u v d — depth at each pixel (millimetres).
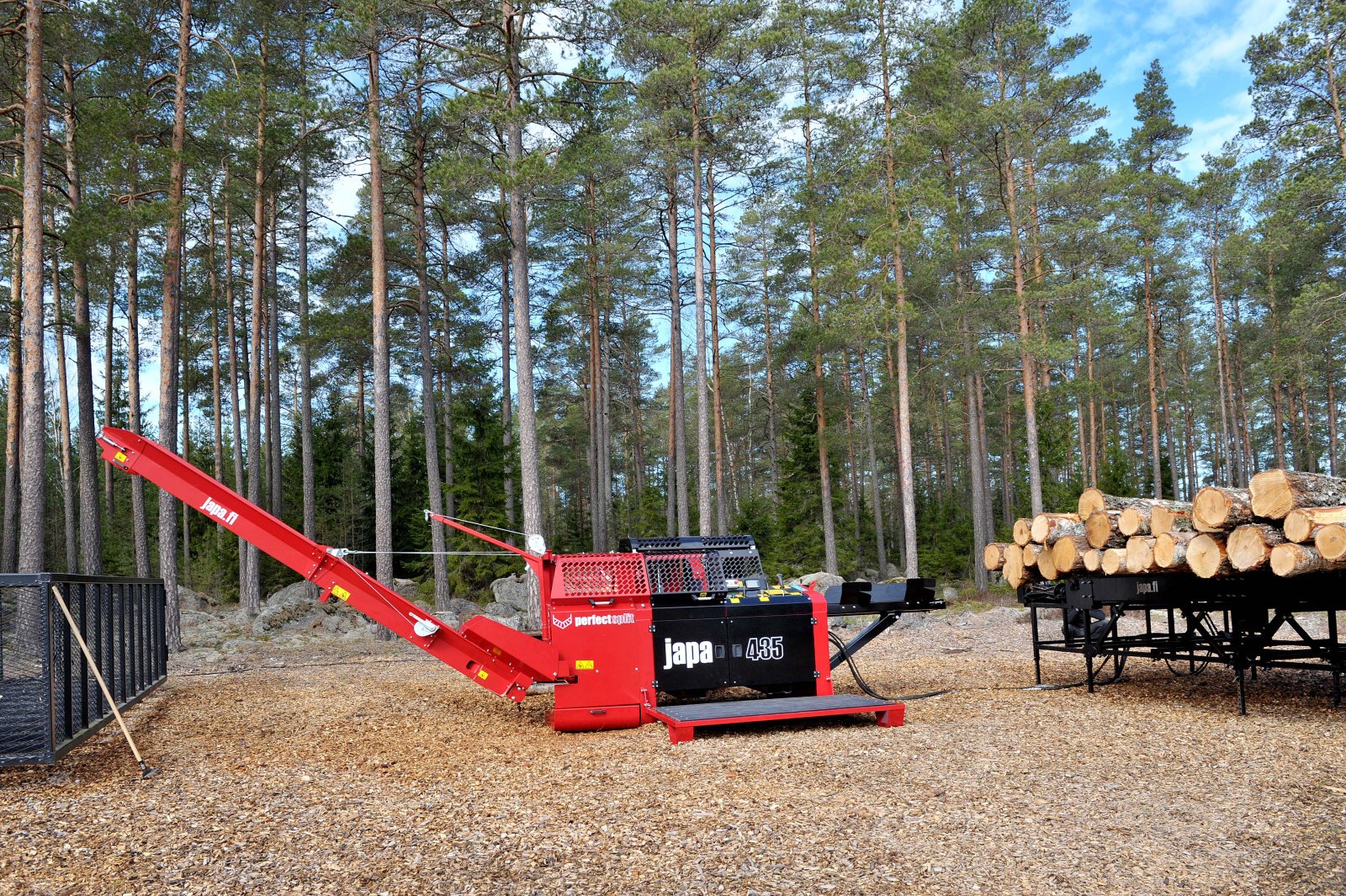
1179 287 39625
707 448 23078
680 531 27234
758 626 8719
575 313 36875
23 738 6723
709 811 5328
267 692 10914
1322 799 5328
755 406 53344
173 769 6633
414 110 22391
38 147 14477
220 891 4129
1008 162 25516
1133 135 36875
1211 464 66938
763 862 4434
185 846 4754
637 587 8461
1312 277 33062
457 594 27891
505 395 33938
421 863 4484
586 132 17719
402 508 34500
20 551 14234
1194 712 8312
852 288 24125
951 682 10766
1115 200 29859
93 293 24547
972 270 30578
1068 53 26422
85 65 19594
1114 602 9266
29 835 4926
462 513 28422
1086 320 29719
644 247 35781
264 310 34031
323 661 14859
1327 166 25297
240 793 5887
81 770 6605
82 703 7215
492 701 10125
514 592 25453
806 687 9008
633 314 44375
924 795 5609
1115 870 4273
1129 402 55500
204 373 40281
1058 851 4539
